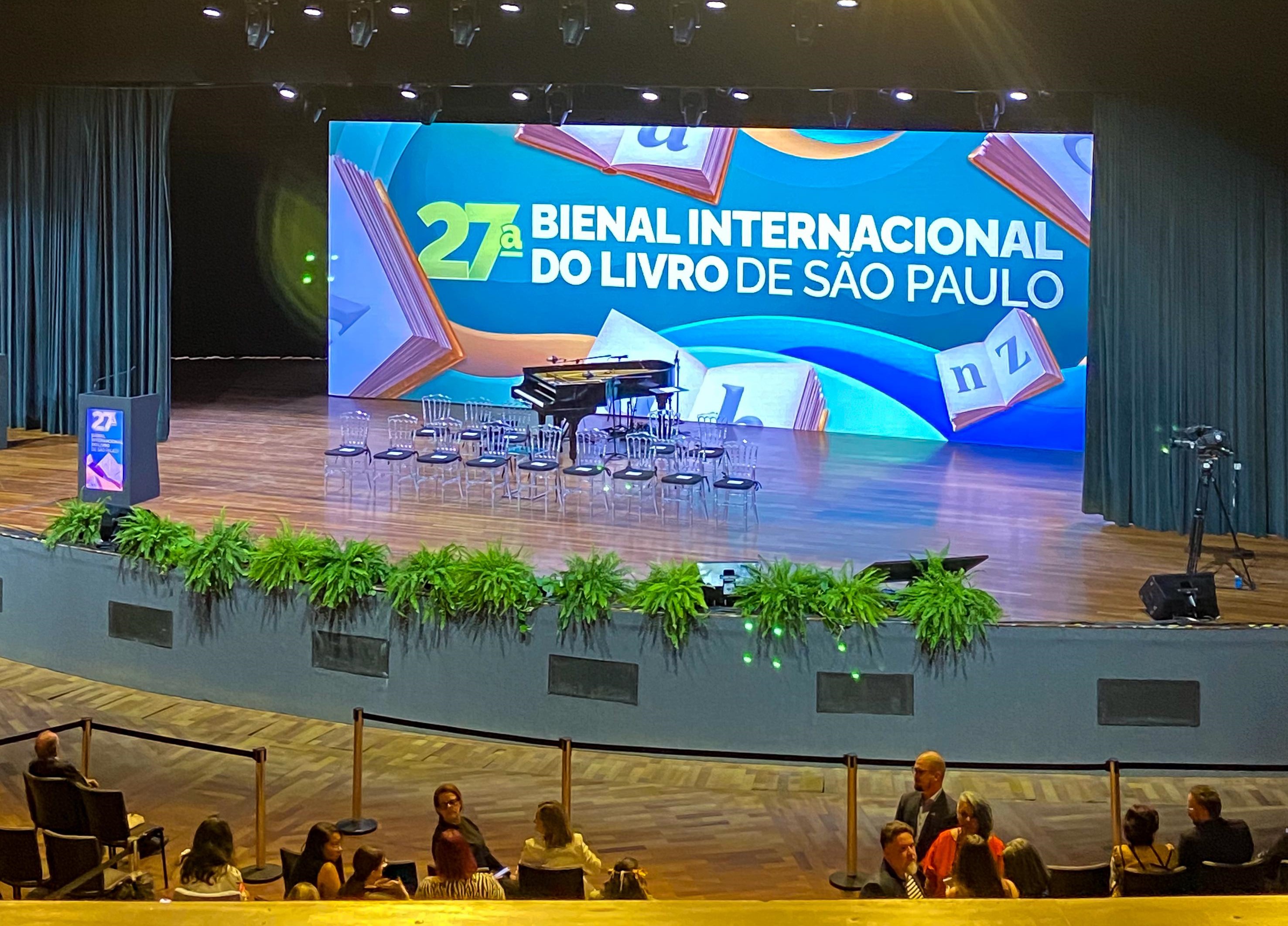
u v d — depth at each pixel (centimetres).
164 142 1543
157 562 978
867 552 1151
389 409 1805
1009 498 1365
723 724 884
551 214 1745
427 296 1814
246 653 964
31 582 1036
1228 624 863
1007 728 866
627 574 991
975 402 1617
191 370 2102
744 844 757
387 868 584
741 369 1705
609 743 896
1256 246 1197
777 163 1653
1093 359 1266
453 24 1091
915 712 870
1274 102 1171
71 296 1630
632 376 1450
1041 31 1080
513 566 907
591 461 1481
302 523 1210
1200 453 1073
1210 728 855
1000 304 1590
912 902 120
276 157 2084
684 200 1692
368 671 934
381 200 1809
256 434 1630
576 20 1075
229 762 870
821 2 1059
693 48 1105
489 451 1376
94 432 1074
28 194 1639
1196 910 116
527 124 1731
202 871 544
